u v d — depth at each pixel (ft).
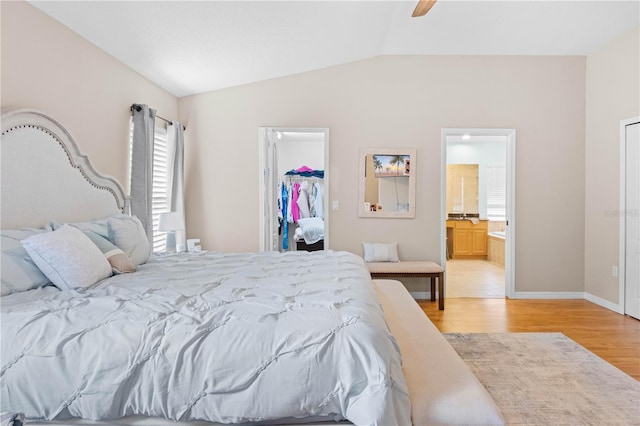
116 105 10.53
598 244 13.50
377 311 5.13
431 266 13.06
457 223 24.70
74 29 8.73
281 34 11.03
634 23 11.55
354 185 14.42
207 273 7.28
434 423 4.15
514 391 7.24
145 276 7.01
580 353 9.06
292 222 20.76
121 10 8.44
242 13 9.56
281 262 8.67
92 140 9.49
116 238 8.09
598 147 13.48
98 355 4.17
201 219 14.58
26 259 6.14
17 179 6.89
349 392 4.02
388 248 13.98
